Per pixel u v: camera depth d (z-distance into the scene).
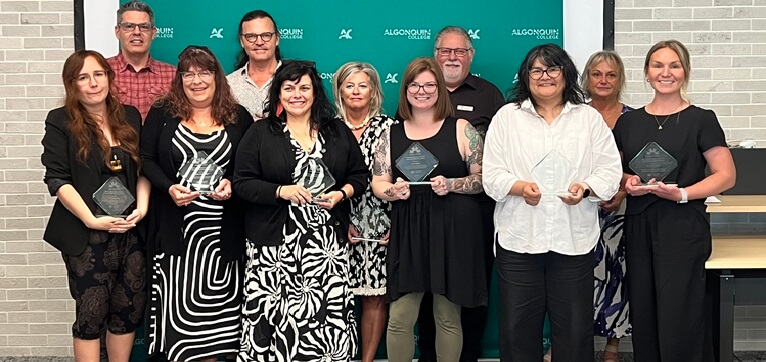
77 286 3.31
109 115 3.38
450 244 3.39
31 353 4.57
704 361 3.52
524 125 3.26
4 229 4.48
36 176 4.46
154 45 4.37
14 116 4.43
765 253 3.68
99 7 4.34
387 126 3.69
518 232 3.25
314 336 3.34
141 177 3.46
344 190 3.42
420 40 4.42
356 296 4.32
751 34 4.46
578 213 3.23
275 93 3.41
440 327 3.51
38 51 4.40
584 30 4.41
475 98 4.09
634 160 3.35
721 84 4.50
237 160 3.36
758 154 4.11
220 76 3.45
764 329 4.61
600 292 3.93
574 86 3.26
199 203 3.36
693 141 3.33
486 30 4.41
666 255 3.33
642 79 4.47
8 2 4.37
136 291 3.42
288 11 4.39
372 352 3.96
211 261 3.39
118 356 3.48
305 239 3.33
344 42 4.42
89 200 3.28
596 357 4.46
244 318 3.42
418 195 3.44
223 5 4.36
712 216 4.59
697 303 3.36
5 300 4.53
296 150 3.36
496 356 4.52
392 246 3.48
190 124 3.41
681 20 4.45
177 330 3.39
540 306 3.32
